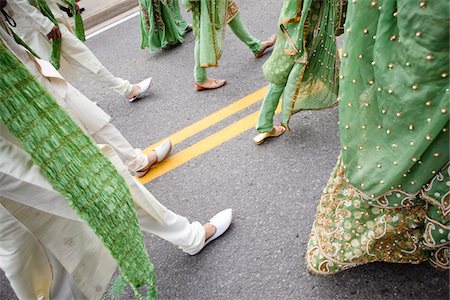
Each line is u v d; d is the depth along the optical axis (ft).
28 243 4.21
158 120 10.75
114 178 4.30
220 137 9.32
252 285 6.08
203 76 10.84
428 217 4.19
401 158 3.61
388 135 3.65
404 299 5.28
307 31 6.38
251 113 9.75
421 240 4.57
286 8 6.16
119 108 11.77
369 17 3.33
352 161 4.15
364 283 5.55
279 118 9.21
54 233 4.35
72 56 9.17
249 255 6.48
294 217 6.83
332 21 6.37
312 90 7.34
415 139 3.43
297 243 6.39
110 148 4.83
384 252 4.83
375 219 4.63
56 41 8.41
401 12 3.01
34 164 3.67
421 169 3.70
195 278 6.48
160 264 6.86
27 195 3.75
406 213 4.39
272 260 6.29
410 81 3.21
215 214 7.44
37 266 4.56
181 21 14.49
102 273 5.06
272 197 7.35
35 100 3.59
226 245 6.77
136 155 8.43
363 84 3.67
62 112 3.86
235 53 12.47
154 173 8.93
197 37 9.97
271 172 7.89
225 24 9.64
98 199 4.02
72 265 4.64
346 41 3.61
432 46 2.94
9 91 3.40
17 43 5.03
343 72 3.77
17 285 4.42
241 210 7.31
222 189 7.92
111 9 18.92
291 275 5.99
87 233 4.64
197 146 9.30
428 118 3.26
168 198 8.16
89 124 6.86
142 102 11.69
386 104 3.51
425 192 3.94
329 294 5.60
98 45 16.61
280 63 6.99
